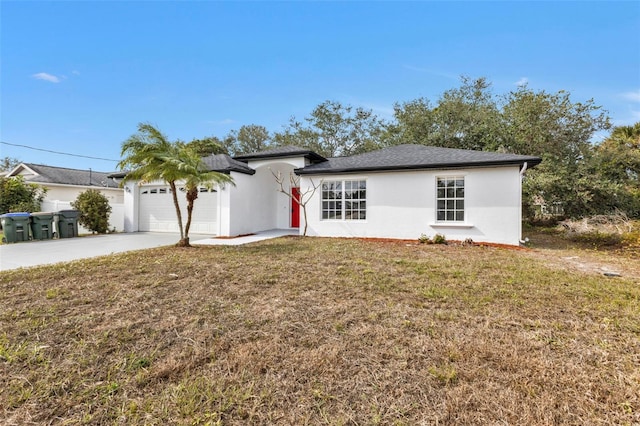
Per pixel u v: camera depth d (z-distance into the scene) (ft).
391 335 10.96
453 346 10.11
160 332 11.18
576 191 50.67
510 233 33.06
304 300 14.66
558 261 24.39
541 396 7.68
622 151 53.26
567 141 56.85
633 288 16.65
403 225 37.52
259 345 10.22
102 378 8.39
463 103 68.03
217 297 15.05
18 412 7.06
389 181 38.24
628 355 9.66
